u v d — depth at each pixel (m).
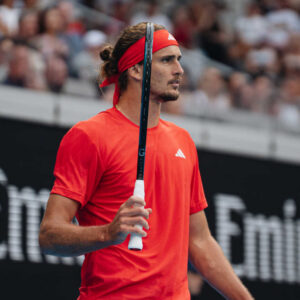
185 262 9.84
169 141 10.06
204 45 33.41
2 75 22.81
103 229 8.58
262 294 24.31
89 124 9.65
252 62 34.50
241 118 27.73
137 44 9.92
